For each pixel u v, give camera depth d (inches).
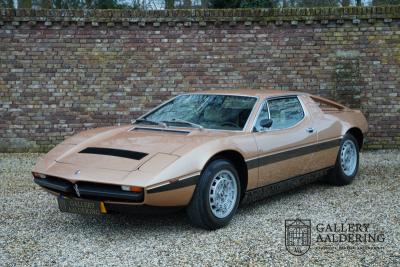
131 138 204.1
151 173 173.6
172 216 214.2
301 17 365.4
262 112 222.2
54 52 367.9
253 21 366.6
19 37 365.7
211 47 369.4
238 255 167.0
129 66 370.3
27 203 237.6
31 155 364.2
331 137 255.8
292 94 248.7
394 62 367.2
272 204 232.7
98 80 370.9
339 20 364.8
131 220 209.2
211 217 188.1
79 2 514.3
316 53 368.5
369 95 370.9
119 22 366.9
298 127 236.7
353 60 366.6
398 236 185.5
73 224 204.4
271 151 215.9
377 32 365.1
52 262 162.9
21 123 372.2
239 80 371.6
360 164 328.2
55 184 186.7
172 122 222.1
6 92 370.0
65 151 201.8
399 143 374.3
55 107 371.6
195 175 182.4
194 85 371.6
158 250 172.6
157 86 371.9
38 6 505.4
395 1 466.6
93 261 163.3
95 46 368.5
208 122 219.0
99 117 373.4
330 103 281.0
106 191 175.3
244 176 206.1
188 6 498.9
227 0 488.7
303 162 236.2
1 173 307.1
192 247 175.0
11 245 179.5
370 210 220.4
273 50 368.8
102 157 188.1
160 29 368.5
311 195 249.4
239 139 203.2
